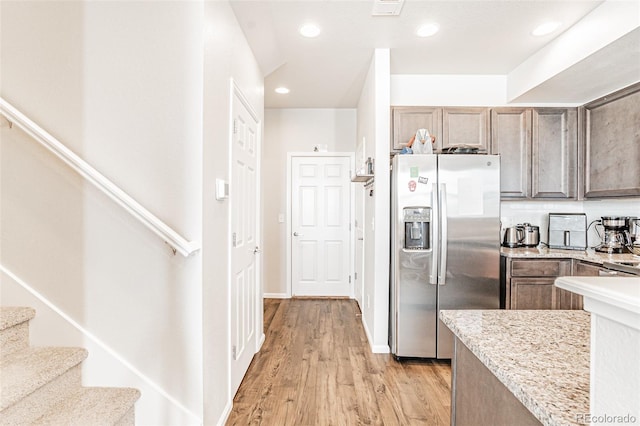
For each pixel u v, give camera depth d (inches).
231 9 82.0
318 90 153.9
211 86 67.5
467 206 106.0
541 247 129.0
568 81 110.2
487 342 36.4
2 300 64.9
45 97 64.9
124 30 63.9
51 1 64.8
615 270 92.3
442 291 106.8
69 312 64.4
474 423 38.1
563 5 88.8
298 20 96.1
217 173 71.7
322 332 133.1
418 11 92.0
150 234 63.2
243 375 95.4
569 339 37.2
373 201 120.3
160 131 63.6
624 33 81.4
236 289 87.4
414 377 97.8
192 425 62.2
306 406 82.8
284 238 184.7
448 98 136.5
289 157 183.0
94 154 64.2
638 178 100.6
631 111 103.1
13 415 49.9
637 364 16.4
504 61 123.2
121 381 63.5
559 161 127.8
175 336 63.0
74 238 64.3
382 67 114.5
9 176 65.1
